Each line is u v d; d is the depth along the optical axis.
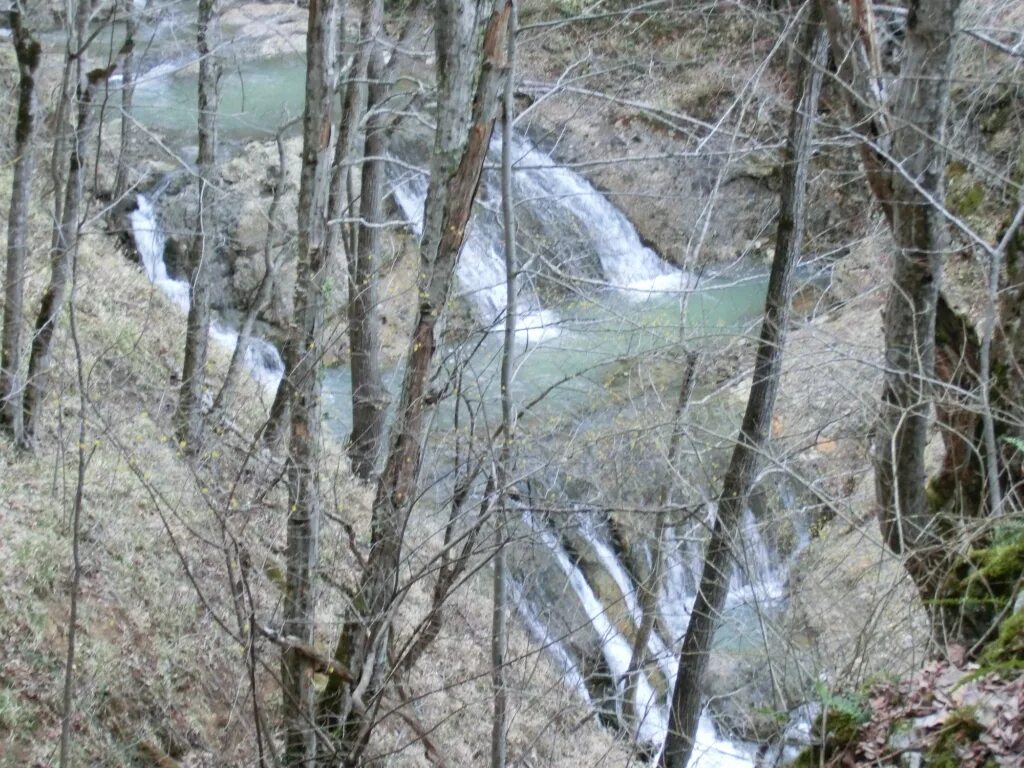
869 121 7.32
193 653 8.65
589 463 10.44
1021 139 9.34
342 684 6.99
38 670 7.38
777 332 9.23
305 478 7.02
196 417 11.16
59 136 8.72
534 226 17.95
